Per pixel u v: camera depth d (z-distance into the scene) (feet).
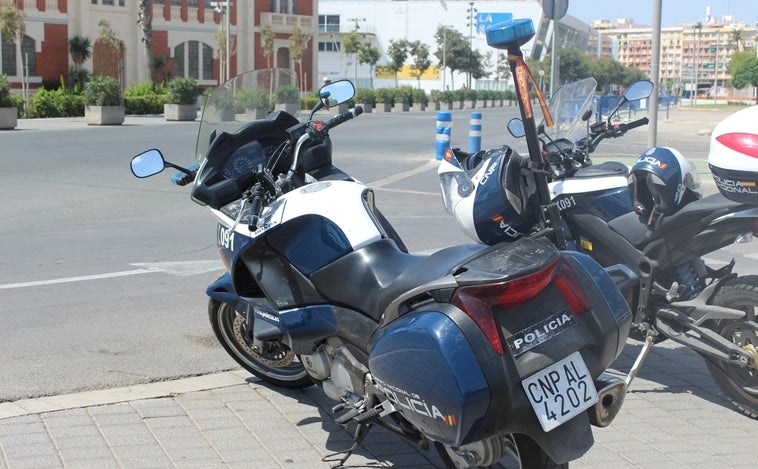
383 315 12.80
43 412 16.51
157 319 23.11
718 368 17.17
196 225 37.68
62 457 14.58
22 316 23.13
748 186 15.85
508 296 11.25
